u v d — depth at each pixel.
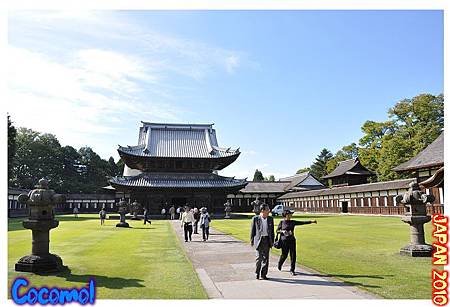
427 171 40.94
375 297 8.39
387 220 38.97
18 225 35.28
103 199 83.31
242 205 83.88
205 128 68.19
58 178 97.44
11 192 56.31
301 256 14.41
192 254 15.44
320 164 123.69
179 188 56.06
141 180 58.12
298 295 8.60
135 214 48.56
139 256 14.78
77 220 46.88
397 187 48.47
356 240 19.84
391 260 13.20
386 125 70.62
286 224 11.27
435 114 59.72
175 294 8.80
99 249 17.06
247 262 13.36
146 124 67.50
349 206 62.25
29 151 91.75
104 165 111.69
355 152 97.38
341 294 8.66
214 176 60.44
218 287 9.45
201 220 21.14
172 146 63.22
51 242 20.11
